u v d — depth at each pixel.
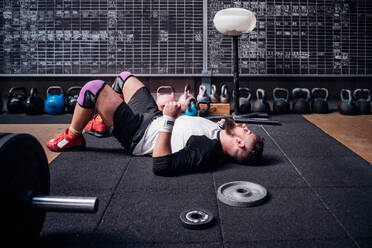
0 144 1.11
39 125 3.59
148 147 2.38
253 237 1.45
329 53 4.73
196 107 3.78
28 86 4.87
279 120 3.81
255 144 2.23
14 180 1.18
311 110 4.28
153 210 1.68
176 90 4.86
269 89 4.94
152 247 1.38
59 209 1.20
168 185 1.98
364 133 3.24
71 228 1.52
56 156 2.53
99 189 1.93
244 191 1.84
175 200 1.79
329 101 4.92
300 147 2.78
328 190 1.93
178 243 1.40
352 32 4.71
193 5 4.62
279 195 1.86
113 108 2.32
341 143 2.90
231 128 2.26
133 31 4.64
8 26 4.64
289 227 1.53
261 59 4.71
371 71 4.77
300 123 3.66
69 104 4.13
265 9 4.64
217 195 1.81
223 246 1.38
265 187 1.96
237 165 2.33
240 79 4.93
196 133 2.24
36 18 4.62
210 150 2.13
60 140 2.62
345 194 1.87
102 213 1.65
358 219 1.60
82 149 2.69
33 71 4.69
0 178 1.09
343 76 4.76
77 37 4.64
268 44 4.69
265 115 3.95
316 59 4.73
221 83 4.93
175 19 4.63
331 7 4.67
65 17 4.62
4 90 4.86
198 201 1.78
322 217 1.62
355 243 1.40
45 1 4.60
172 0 4.61
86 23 4.63
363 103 4.13
